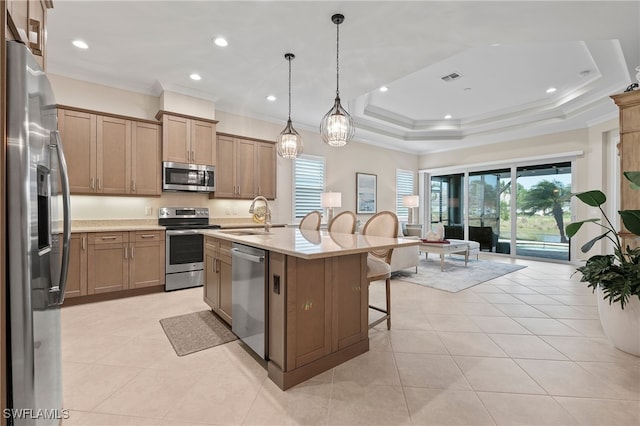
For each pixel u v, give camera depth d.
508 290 3.85
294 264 1.77
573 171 5.67
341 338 2.03
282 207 5.57
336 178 6.46
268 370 1.87
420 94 5.02
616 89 4.28
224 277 2.60
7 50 1.00
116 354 2.13
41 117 1.14
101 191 3.54
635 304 2.08
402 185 7.90
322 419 1.48
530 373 1.89
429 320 2.81
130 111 3.98
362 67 3.53
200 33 2.87
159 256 3.71
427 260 6.05
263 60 3.36
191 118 4.13
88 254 3.25
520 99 5.24
